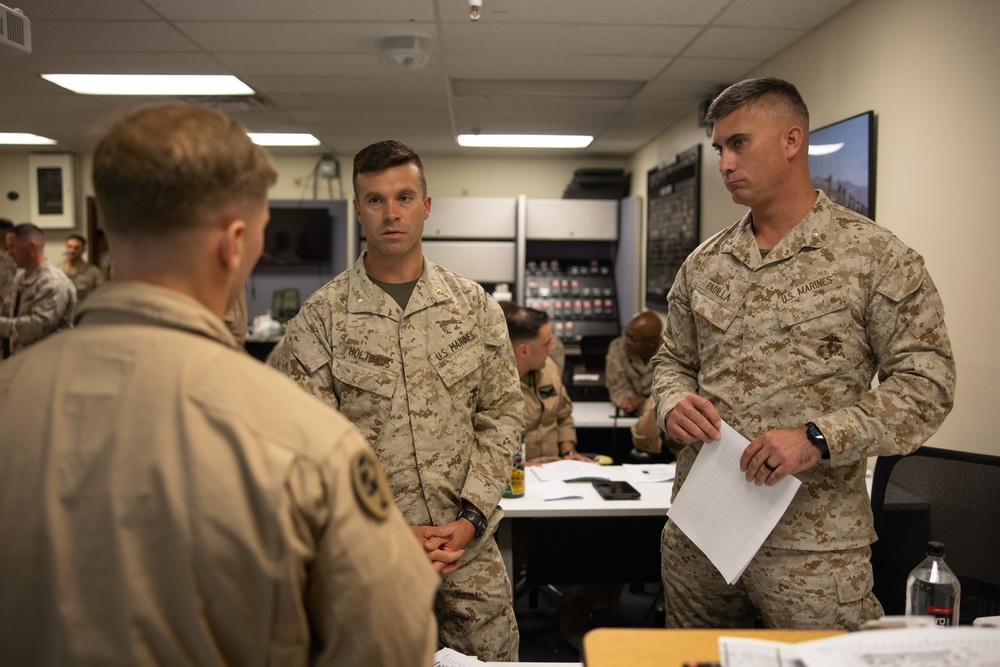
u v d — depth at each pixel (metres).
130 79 4.21
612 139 6.14
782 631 1.04
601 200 6.83
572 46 3.55
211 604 0.63
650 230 5.93
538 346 2.97
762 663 0.89
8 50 3.61
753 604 1.58
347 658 0.66
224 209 0.70
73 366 0.68
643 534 2.86
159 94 4.59
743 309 1.50
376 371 1.59
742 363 1.49
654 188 5.79
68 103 4.84
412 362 1.60
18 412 0.66
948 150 2.32
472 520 1.59
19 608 0.63
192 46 3.56
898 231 2.59
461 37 3.42
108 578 0.62
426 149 6.82
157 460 0.63
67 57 3.74
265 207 0.76
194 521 0.62
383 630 0.66
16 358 0.72
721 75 4.05
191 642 0.63
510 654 1.69
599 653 0.97
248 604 0.63
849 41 2.93
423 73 4.07
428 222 6.80
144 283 0.70
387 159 1.58
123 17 3.14
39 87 4.41
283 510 0.63
